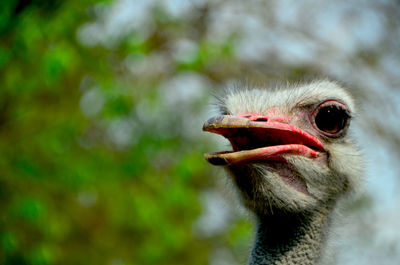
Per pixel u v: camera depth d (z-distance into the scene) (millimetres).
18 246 13406
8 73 13094
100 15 14008
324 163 6777
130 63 14602
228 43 15570
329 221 6980
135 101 14930
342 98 7062
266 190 6418
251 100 7117
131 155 15031
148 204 14898
